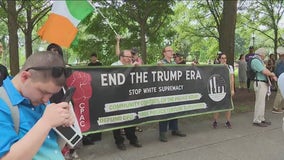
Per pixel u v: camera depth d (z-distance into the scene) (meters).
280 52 9.98
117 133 5.76
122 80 5.65
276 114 8.86
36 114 1.65
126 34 18.33
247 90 14.38
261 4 25.28
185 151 5.73
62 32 3.16
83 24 18.14
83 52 19.64
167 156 5.49
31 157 1.44
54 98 2.12
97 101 5.39
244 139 6.45
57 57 1.58
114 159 5.32
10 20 14.41
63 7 3.14
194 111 6.66
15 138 1.49
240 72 15.76
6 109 1.53
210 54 30.81
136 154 5.57
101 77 5.42
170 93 6.28
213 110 6.94
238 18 26.36
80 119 5.22
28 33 18.38
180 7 25.11
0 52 4.61
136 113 5.84
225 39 12.53
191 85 6.57
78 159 5.21
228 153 5.66
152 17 16.91
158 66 6.09
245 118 8.27
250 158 5.43
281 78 3.64
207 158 5.42
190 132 6.94
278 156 5.54
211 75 6.89
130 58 6.18
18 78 1.61
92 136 6.13
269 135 6.74
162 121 6.23
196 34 27.28
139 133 6.84
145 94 5.94
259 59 7.45
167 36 20.36
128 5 16.08
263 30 28.05
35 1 16.06
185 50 30.97
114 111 5.58
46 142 1.72
